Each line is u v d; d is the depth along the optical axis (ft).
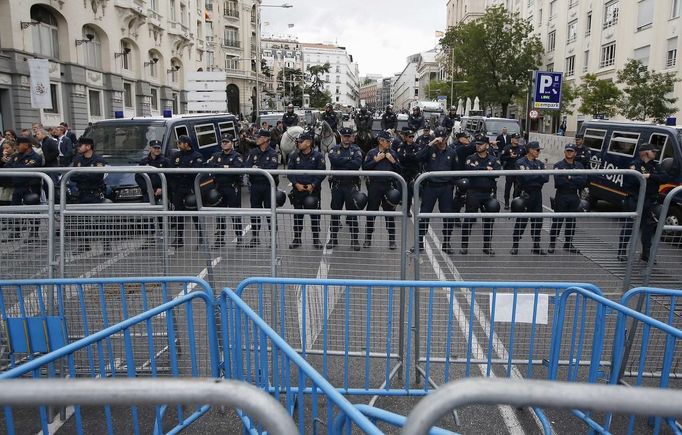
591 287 11.66
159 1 120.47
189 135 35.94
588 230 15.40
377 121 61.26
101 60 96.48
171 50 131.03
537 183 26.02
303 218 15.64
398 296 16.22
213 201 20.53
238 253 15.08
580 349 11.66
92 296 14.35
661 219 13.65
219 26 201.57
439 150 30.19
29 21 70.79
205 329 14.40
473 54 136.77
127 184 29.50
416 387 13.17
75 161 26.13
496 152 45.27
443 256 15.89
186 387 4.88
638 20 97.09
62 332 12.27
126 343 9.41
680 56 83.87
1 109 69.77
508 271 16.49
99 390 4.83
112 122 34.71
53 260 13.87
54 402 4.79
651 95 69.87
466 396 4.75
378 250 16.16
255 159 27.43
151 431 11.30
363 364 14.15
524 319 12.07
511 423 11.67
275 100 261.24
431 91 220.02
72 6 83.41
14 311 13.93
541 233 15.87
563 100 110.11
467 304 16.01
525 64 134.00
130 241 14.58
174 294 14.70
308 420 11.70
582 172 13.80
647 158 25.62
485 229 15.85
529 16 156.56
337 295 15.78
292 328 14.84
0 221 14.32
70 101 84.69
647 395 4.59
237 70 213.05
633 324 12.48
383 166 26.68
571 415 11.97
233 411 12.00
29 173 13.76
